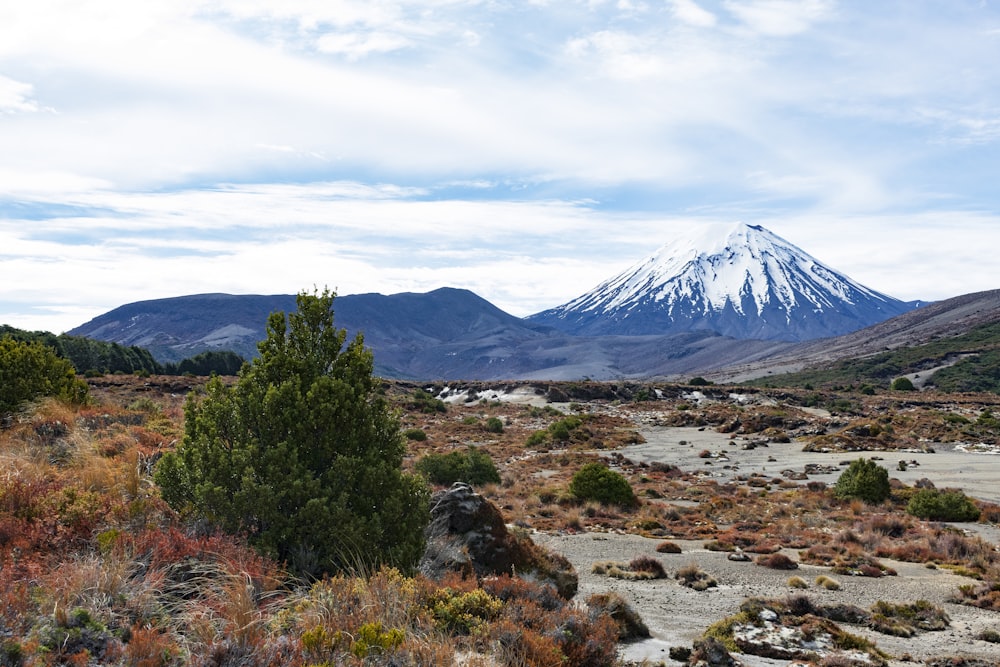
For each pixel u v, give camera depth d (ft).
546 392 322.14
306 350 29.14
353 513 25.08
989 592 46.70
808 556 60.70
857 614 39.60
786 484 115.03
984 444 169.17
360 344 29.89
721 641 32.94
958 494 87.10
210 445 25.98
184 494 26.00
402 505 26.89
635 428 226.79
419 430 167.94
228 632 16.33
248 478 24.18
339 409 26.91
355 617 18.72
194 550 21.26
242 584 19.38
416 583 23.25
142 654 14.48
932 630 38.68
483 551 35.22
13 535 21.16
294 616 18.37
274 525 24.17
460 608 22.50
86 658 13.80
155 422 52.95
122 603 17.17
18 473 27.61
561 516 80.74
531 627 23.18
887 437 180.75
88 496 25.07
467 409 278.26
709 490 109.09
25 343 61.67
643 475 123.54
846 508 92.48
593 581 49.39
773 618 36.91
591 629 24.72
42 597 16.24
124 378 211.61
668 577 51.62
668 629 36.63
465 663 18.17
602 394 330.95
